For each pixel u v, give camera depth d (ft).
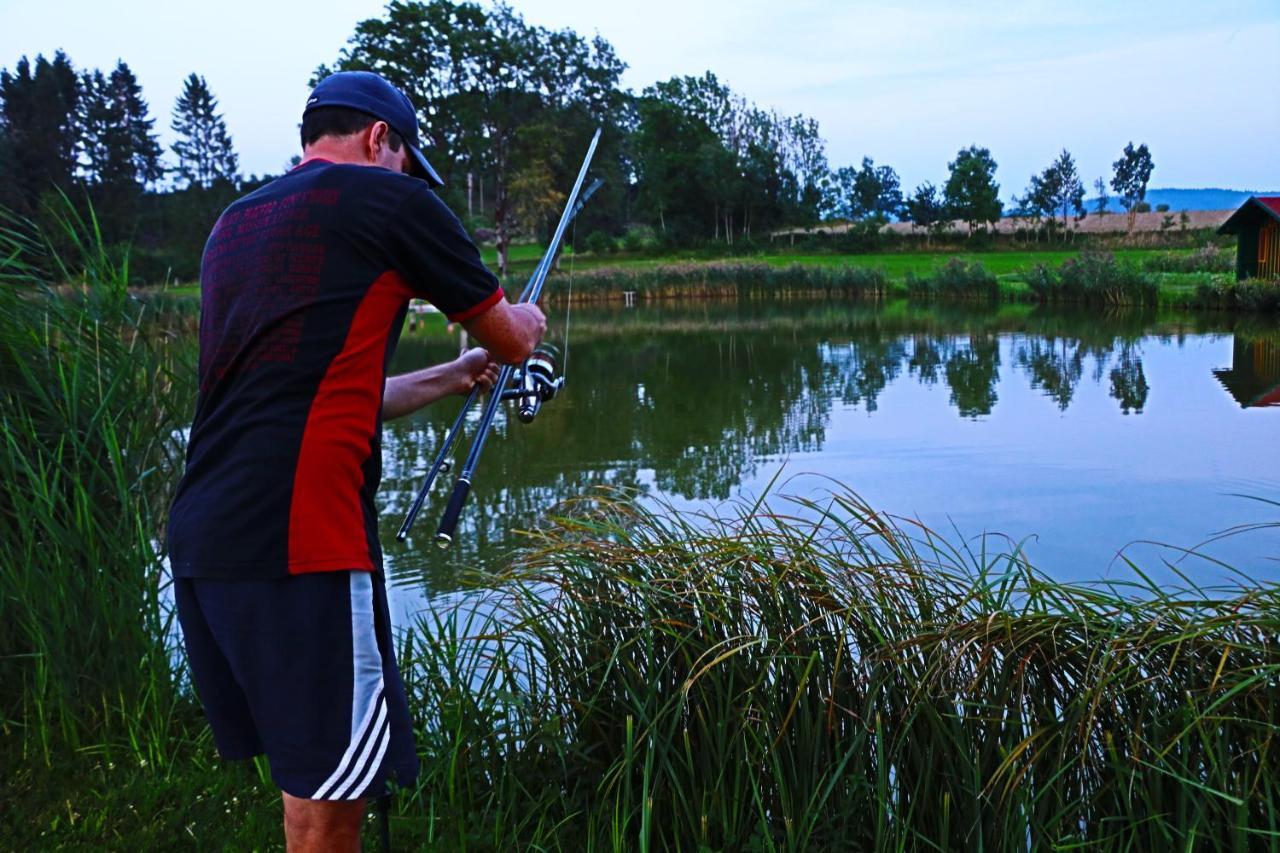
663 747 7.95
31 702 10.06
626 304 127.44
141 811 8.87
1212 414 32.14
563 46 203.51
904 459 26.71
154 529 11.04
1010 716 7.36
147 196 196.85
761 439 30.37
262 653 5.64
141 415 11.12
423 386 7.63
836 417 34.06
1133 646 7.02
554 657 8.98
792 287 132.77
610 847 8.25
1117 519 20.34
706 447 29.32
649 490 23.75
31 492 9.96
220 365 5.85
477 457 7.15
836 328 75.87
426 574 17.57
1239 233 83.71
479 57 192.95
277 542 5.58
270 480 5.59
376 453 5.96
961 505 21.74
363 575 5.76
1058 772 6.93
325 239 5.75
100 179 193.47
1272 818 6.39
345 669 5.70
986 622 7.52
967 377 43.45
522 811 8.86
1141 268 107.96
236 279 5.86
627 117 275.18
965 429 30.89
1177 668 7.14
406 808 9.12
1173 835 6.90
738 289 133.59
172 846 8.45
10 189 140.77
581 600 8.78
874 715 7.80
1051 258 181.16
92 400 10.69
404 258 5.90
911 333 68.28
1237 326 66.28
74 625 9.89
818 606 8.09
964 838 7.50
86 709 10.04
